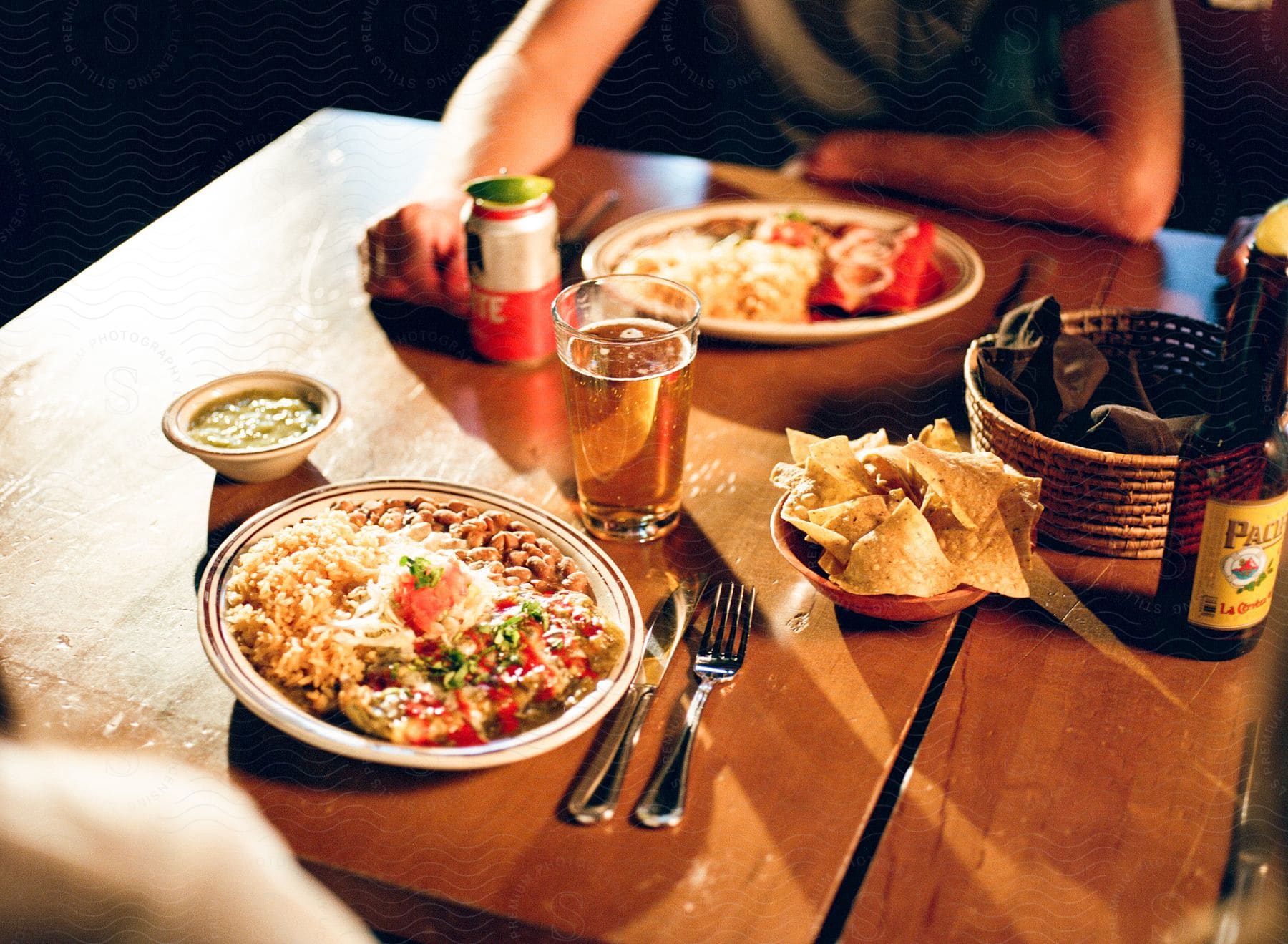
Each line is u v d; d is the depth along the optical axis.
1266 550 1.01
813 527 1.04
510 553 1.11
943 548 1.03
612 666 0.99
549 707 0.95
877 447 1.13
